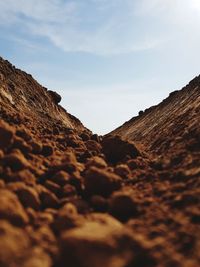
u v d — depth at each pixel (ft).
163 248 0.77
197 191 1.04
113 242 0.73
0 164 1.12
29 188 0.98
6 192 0.87
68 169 1.24
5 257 0.69
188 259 0.74
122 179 1.34
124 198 0.99
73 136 1.95
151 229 0.86
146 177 1.35
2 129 1.23
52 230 0.86
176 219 0.91
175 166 1.47
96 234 0.74
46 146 1.49
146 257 0.73
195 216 0.91
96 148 1.86
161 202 1.06
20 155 1.22
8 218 0.81
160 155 1.87
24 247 0.74
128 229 0.83
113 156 1.80
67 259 0.72
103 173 1.14
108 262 0.70
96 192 1.13
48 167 1.31
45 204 1.01
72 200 1.03
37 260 0.71
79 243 0.72
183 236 0.82
